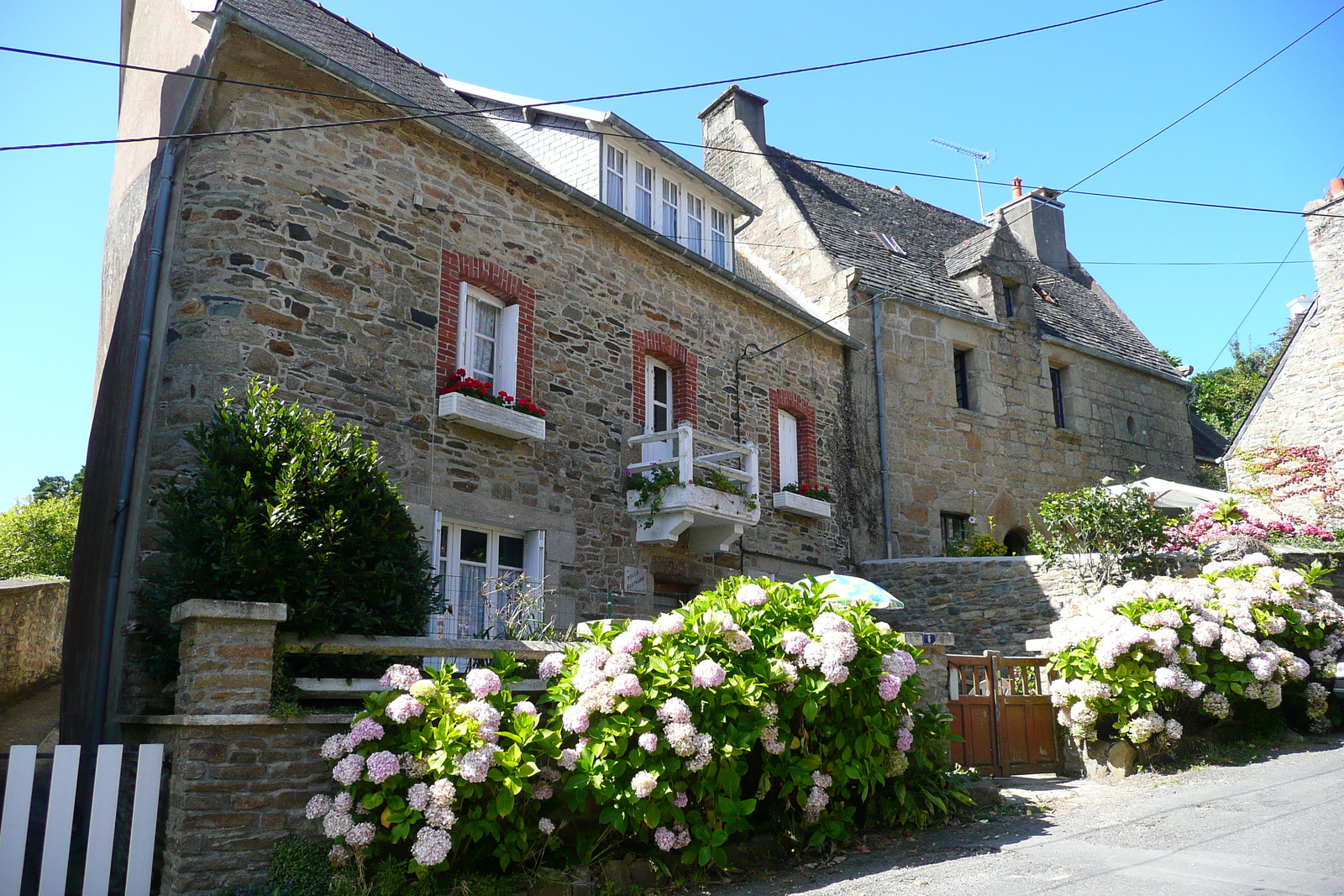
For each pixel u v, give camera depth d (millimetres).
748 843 5945
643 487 10555
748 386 12781
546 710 6156
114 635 7082
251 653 5312
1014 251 17719
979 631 12688
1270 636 9227
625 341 11102
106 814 4965
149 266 7965
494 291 9766
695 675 5543
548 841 5316
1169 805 6637
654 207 12297
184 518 6164
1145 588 8648
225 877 4996
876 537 14320
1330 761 7711
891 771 6449
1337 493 15328
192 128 8109
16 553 18750
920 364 15602
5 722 11523
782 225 16562
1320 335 16672
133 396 7664
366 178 8797
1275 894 4355
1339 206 16688
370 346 8516
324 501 6355
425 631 6816
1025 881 4953
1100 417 18203
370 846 5055
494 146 9570
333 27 11008
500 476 9375
